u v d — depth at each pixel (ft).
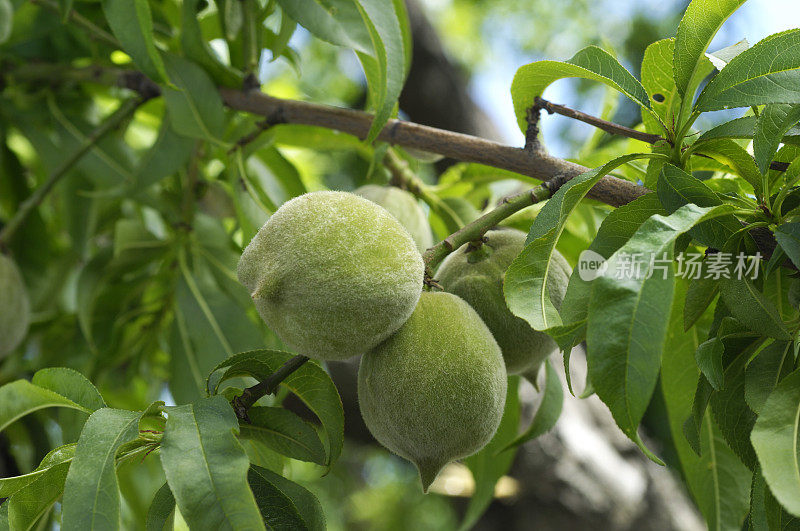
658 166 1.23
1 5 1.59
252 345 1.55
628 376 1.02
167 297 1.64
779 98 1.14
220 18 1.57
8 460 1.68
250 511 1.05
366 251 1.16
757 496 1.12
